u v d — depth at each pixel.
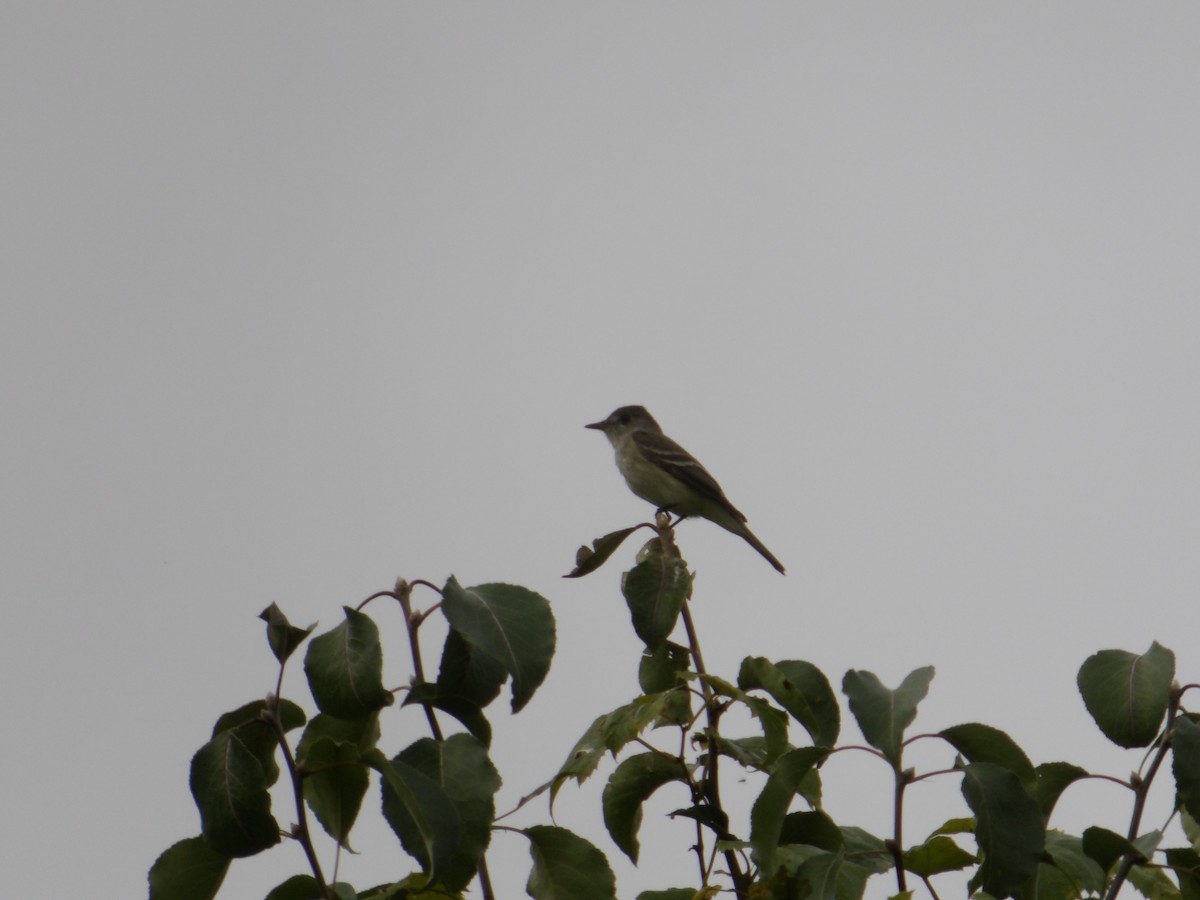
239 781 7.59
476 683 8.66
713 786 9.64
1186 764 7.89
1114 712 8.21
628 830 9.80
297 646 7.68
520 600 8.41
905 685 8.03
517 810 8.80
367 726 8.89
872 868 8.99
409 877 8.43
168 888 8.25
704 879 9.23
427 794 7.78
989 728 8.07
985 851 7.73
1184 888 8.17
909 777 7.84
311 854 7.62
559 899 8.75
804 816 9.22
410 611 8.53
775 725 9.41
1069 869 8.88
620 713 9.33
